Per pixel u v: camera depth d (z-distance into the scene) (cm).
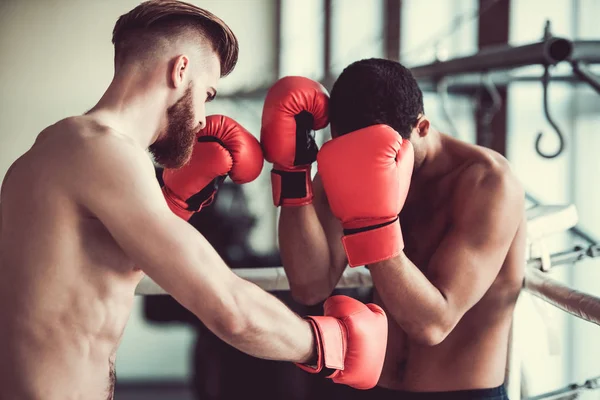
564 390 169
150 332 623
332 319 137
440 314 151
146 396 500
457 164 169
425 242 173
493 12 305
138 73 134
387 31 439
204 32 139
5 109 736
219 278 119
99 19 740
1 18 730
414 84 161
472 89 276
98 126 126
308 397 332
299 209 178
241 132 169
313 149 173
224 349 343
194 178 168
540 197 291
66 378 125
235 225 363
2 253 128
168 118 137
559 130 185
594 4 280
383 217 148
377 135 147
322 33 614
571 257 185
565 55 177
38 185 124
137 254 118
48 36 737
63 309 124
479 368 167
